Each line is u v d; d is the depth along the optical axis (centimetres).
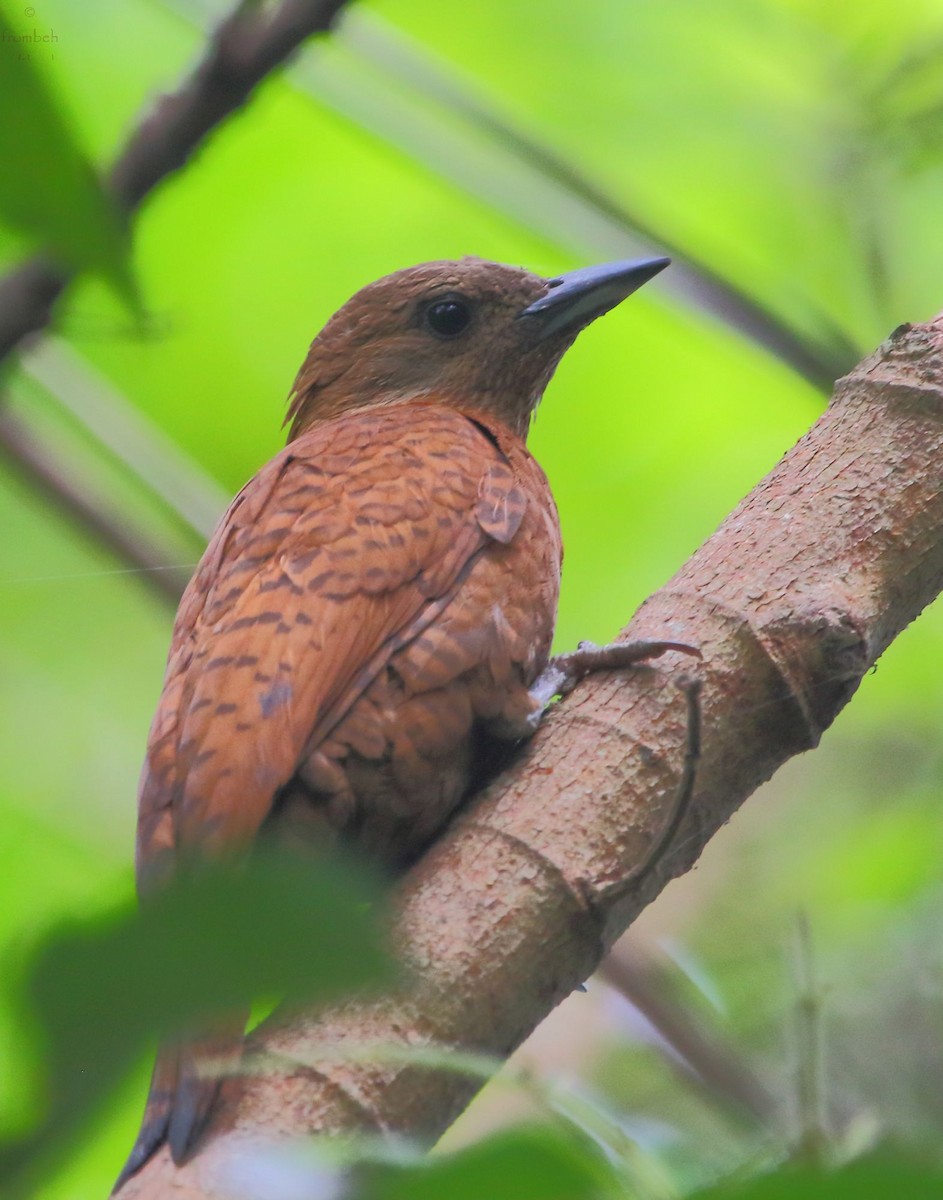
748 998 1187
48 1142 251
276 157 1302
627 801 618
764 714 639
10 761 1323
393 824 730
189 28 1120
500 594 763
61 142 277
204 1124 548
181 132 777
